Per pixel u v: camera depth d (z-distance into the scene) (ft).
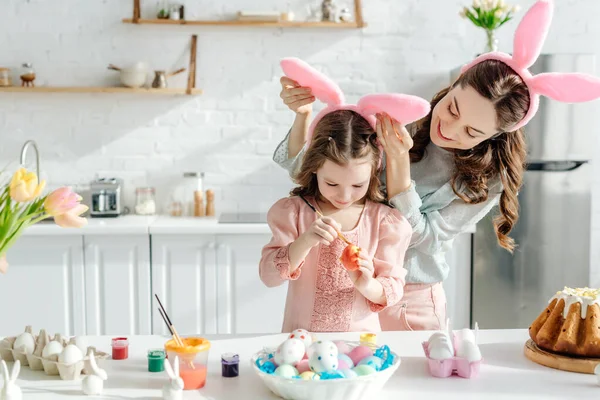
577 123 10.93
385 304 5.02
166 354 4.35
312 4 12.32
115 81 12.15
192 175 11.97
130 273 10.77
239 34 12.29
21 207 4.15
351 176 4.77
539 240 11.12
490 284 11.22
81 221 4.04
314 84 5.14
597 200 12.85
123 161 12.35
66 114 12.19
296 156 5.84
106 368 4.47
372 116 5.08
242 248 10.89
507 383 4.23
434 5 12.41
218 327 10.94
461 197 5.78
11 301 10.65
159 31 12.18
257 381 4.25
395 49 12.45
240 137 12.47
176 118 12.38
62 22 12.03
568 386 4.18
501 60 5.25
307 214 5.24
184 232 10.72
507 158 5.75
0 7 11.91
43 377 4.32
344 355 4.18
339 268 5.16
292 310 5.35
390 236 5.21
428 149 5.95
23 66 11.71
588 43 12.59
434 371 4.34
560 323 4.59
